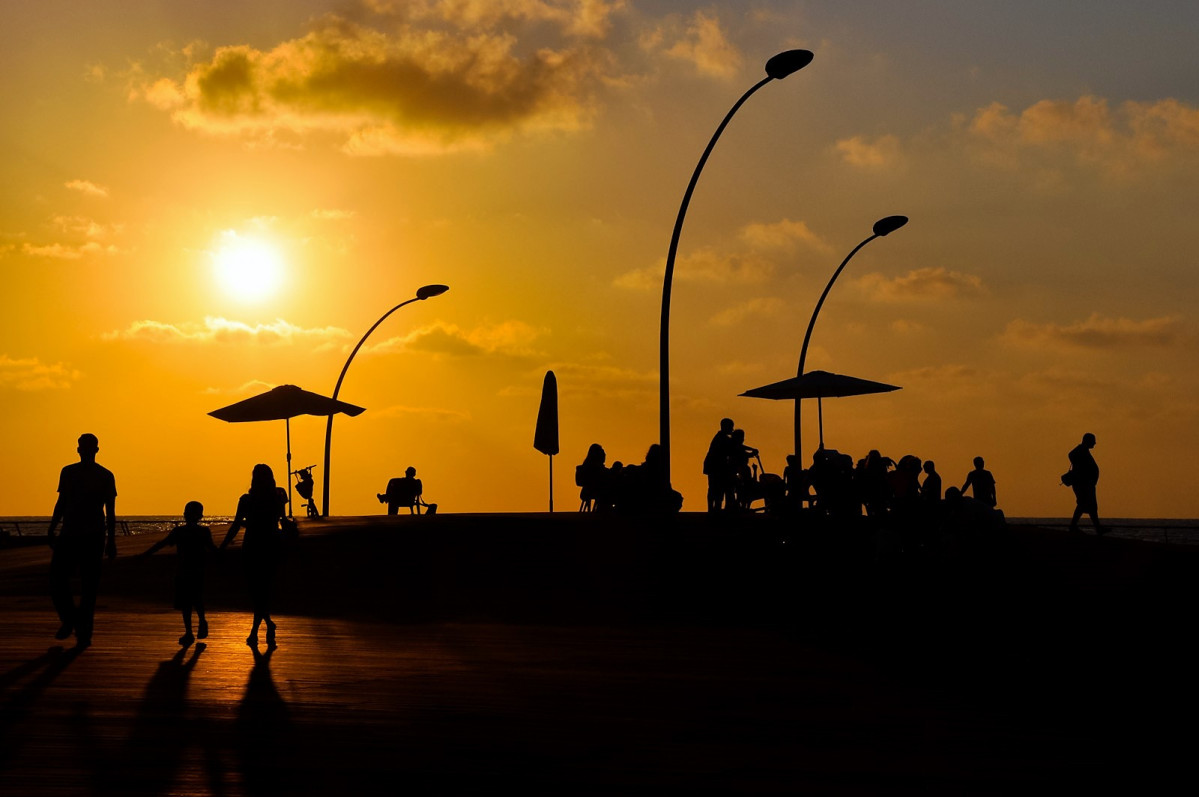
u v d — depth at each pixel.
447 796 6.49
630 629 15.71
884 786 6.80
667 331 24.09
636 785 6.79
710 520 22.77
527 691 10.15
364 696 9.77
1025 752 7.75
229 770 7.04
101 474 12.72
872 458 22.41
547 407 31.11
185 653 12.47
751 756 7.59
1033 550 21.03
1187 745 8.00
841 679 11.03
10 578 21.89
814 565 20.19
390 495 33.09
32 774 6.88
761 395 27.69
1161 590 18.67
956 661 12.45
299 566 21.00
